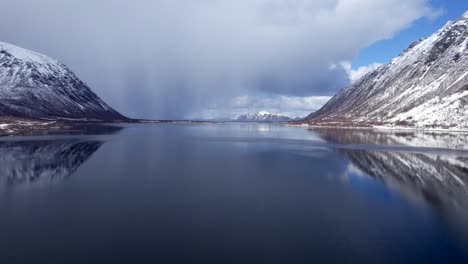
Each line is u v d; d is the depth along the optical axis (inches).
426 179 1809.8
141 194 1481.3
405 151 2923.2
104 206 1305.4
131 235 1032.2
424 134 4842.5
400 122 6692.9
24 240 988.6
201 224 1128.8
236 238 1016.2
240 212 1251.2
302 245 971.9
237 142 3922.2
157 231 1064.8
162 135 5187.0
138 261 869.8
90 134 4896.7
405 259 892.6
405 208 1307.8
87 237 1013.2
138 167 2119.8
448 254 920.3
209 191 1544.0
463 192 1546.5
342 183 1712.6
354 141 3929.6
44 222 1131.9
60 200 1381.6
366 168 2116.1
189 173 1937.7
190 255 904.9
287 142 3917.3
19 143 3398.1
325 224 1135.6
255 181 1742.1
